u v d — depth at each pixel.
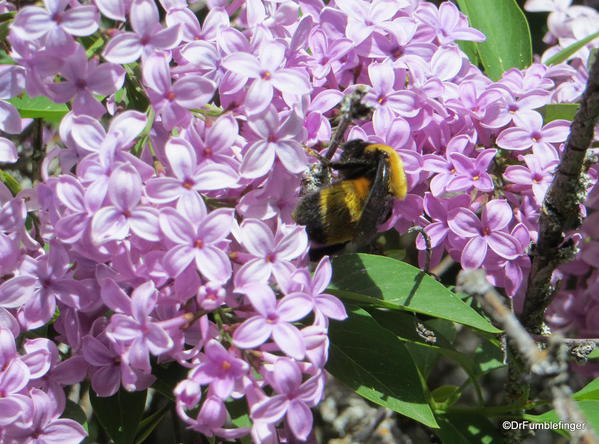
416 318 0.44
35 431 0.40
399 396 0.42
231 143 0.40
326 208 0.42
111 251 0.40
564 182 0.42
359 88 0.42
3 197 0.41
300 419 0.39
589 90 0.40
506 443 0.45
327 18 0.43
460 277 0.38
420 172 0.43
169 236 0.39
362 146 0.42
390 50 0.43
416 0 0.45
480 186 0.43
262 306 0.39
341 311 0.40
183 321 0.40
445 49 0.44
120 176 0.39
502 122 0.44
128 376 0.40
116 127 0.40
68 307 0.41
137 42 0.40
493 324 0.43
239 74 0.41
